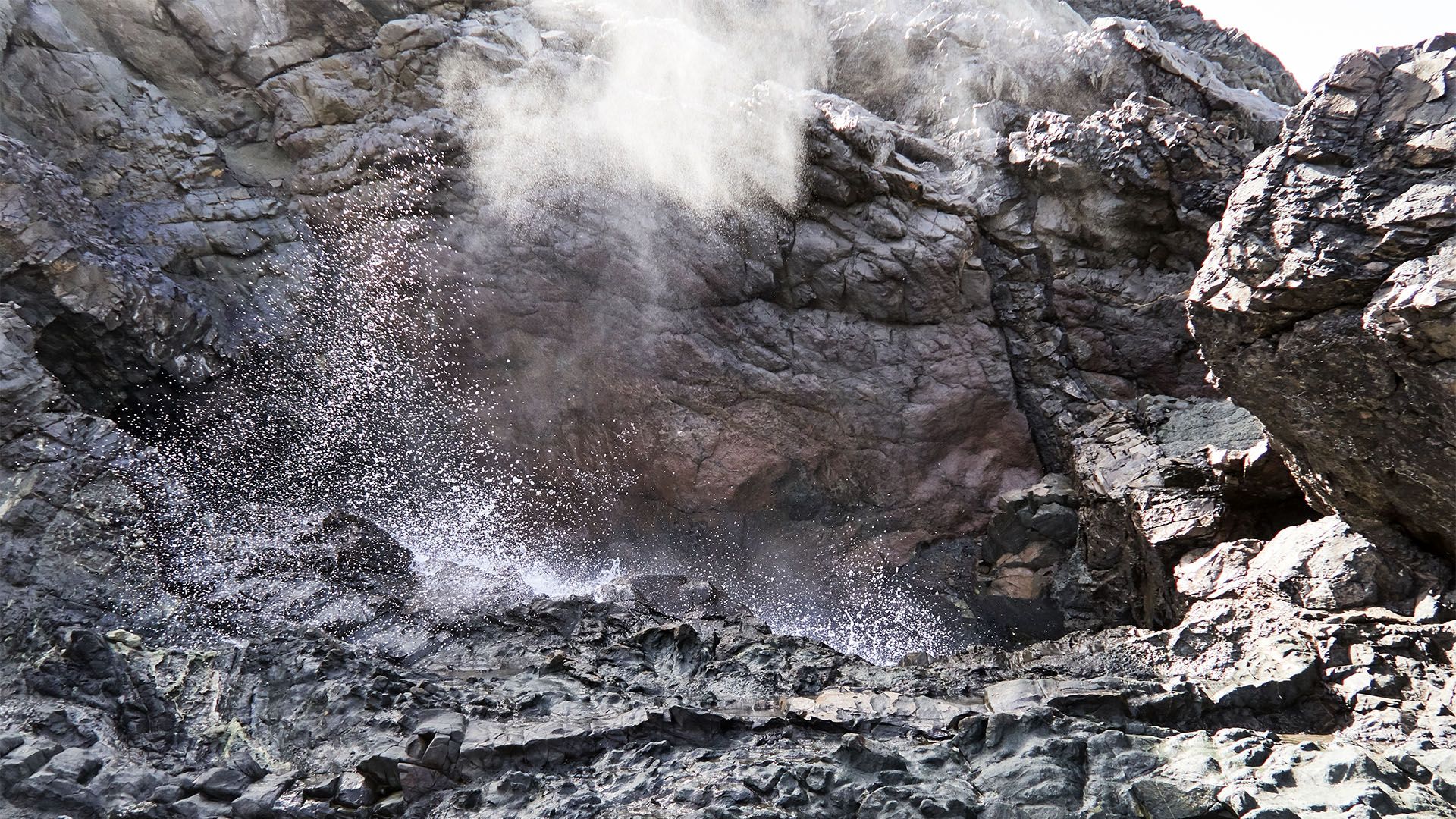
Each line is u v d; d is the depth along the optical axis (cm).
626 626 759
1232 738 526
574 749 540
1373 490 625
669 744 551
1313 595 658
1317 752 501
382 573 848
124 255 948
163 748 559
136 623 665
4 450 699
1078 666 683
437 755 523
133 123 1030
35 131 996
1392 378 557
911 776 509
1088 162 1005
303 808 498
